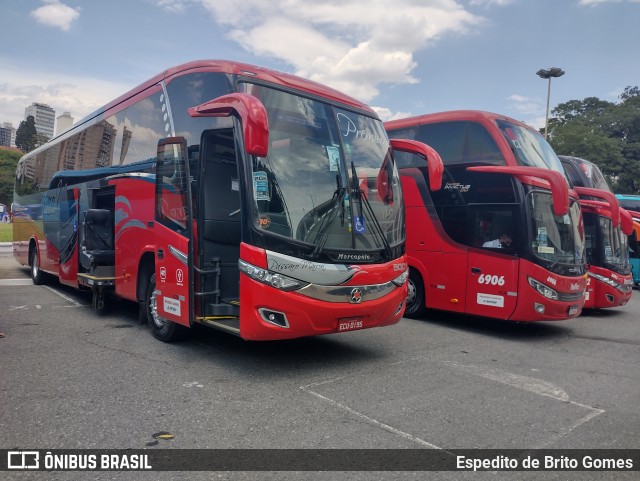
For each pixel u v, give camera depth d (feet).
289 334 19.13
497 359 24.34
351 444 14.12
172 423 15.15
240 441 14.07
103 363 21.02
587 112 165.07
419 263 33.68
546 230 29.45
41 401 16.65
